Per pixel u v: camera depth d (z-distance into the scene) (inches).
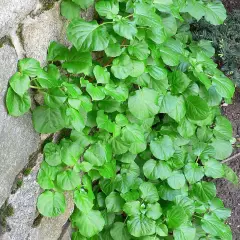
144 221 28.4
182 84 28.9
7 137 22.3
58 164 25.7
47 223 27.8
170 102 28.7
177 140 31.3
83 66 24.1
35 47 23.1
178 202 30.5
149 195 29.4
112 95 25.3
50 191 25.9
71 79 25.5
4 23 19.9
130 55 26.3
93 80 26.4
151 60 27.9
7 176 23.3
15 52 21.6
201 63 30.5
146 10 25.2
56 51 24.4
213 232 30.8
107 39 23.8
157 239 29.0
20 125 23.2
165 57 28.2
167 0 27.4
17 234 25.5
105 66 26.8
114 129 26.3
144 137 28.8
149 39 27.0
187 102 29.6
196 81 31.0
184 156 31.7
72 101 22.7
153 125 31.9
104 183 29.7
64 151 25.8
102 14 24.4
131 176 29.8
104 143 27.1
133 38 25.2
